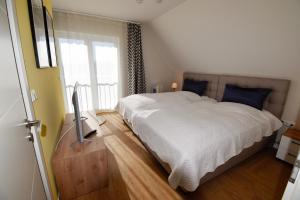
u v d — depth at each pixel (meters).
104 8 2.89
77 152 1.47
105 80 3.91
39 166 1.07
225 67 3.17
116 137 2.84
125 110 2.93
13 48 0.85
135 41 3.92
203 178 1.62
